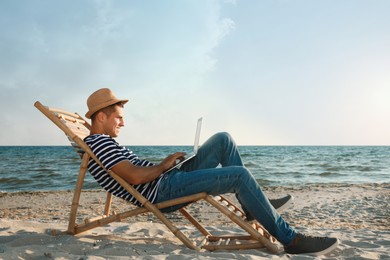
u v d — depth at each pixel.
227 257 2.77
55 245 2.93
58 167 24.66
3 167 25.14
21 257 2.59
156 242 3.46
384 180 16.97
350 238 4.13
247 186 2.86
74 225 3.38
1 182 16.17
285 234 2.89
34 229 3.77
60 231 3.45
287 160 34.12
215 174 2.89
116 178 2.95
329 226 5.87
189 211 7.36
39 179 17.11
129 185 2.97
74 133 3.06
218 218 6.63
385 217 6.75
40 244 3.11
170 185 2.97
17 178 17.64
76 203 3.35
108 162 2.89
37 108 3.12
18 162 31.14
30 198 10.09
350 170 22.91
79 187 3.34
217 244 3.22
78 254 2.83
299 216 6.89
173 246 3.13
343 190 11.40
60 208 8.05
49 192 11.66
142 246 3.11
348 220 6.46
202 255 2.80
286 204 3.29
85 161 3.15
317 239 2.91
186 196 2.96
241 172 2.87
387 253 3.22
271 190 11.62
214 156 3.28
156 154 55.28
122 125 3.24
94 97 3.11
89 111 3.11
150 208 2.99
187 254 2.81
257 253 2.93
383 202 8.64
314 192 10.92
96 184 14.82
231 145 3.29
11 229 3.78
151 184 3.03
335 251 3.14
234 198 9.20
